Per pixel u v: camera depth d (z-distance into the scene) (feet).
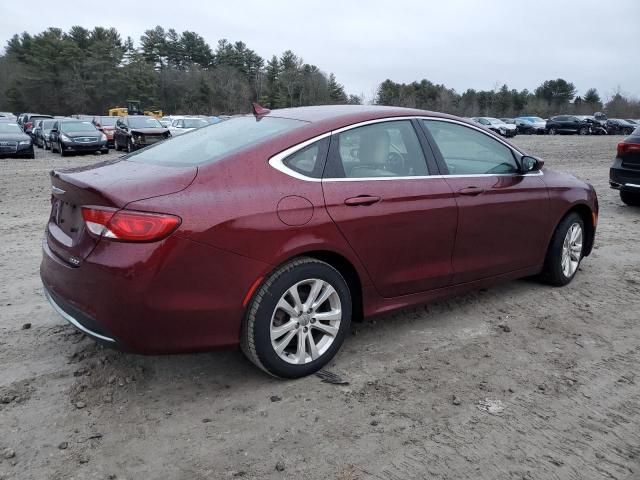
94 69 252.62
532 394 11.37
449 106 278.05
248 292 10.65
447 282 14.11
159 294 9.79
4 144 64.54
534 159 15.83
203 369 12.19
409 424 10.26
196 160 11.30
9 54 294.66
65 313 10.75
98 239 9.84
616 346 13.66
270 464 9.15
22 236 24.11
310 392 11.30
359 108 13.52
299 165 11.54
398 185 12.82
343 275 12.55
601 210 31.94
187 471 8.96
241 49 315.78
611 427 10.31
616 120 161.89
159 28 315.78
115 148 88.22
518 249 15.85
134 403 10.81
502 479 8.87
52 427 10.00
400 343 13.60
